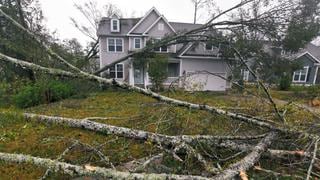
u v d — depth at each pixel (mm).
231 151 3752
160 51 19203
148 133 3561
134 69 18516
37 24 12242
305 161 3164
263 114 4660
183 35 10188
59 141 4766
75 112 8078
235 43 11016
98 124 3945
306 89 15406
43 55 7574
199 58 18312
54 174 3453
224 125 4824
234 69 11875
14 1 10969
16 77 10602
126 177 2297
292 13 9969
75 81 11391
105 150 4352
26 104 9469
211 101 7703
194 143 3480
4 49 10273
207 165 2814
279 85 16344
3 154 2779
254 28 10172
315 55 22938
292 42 10977
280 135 3662
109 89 12180
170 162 3465
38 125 5719
